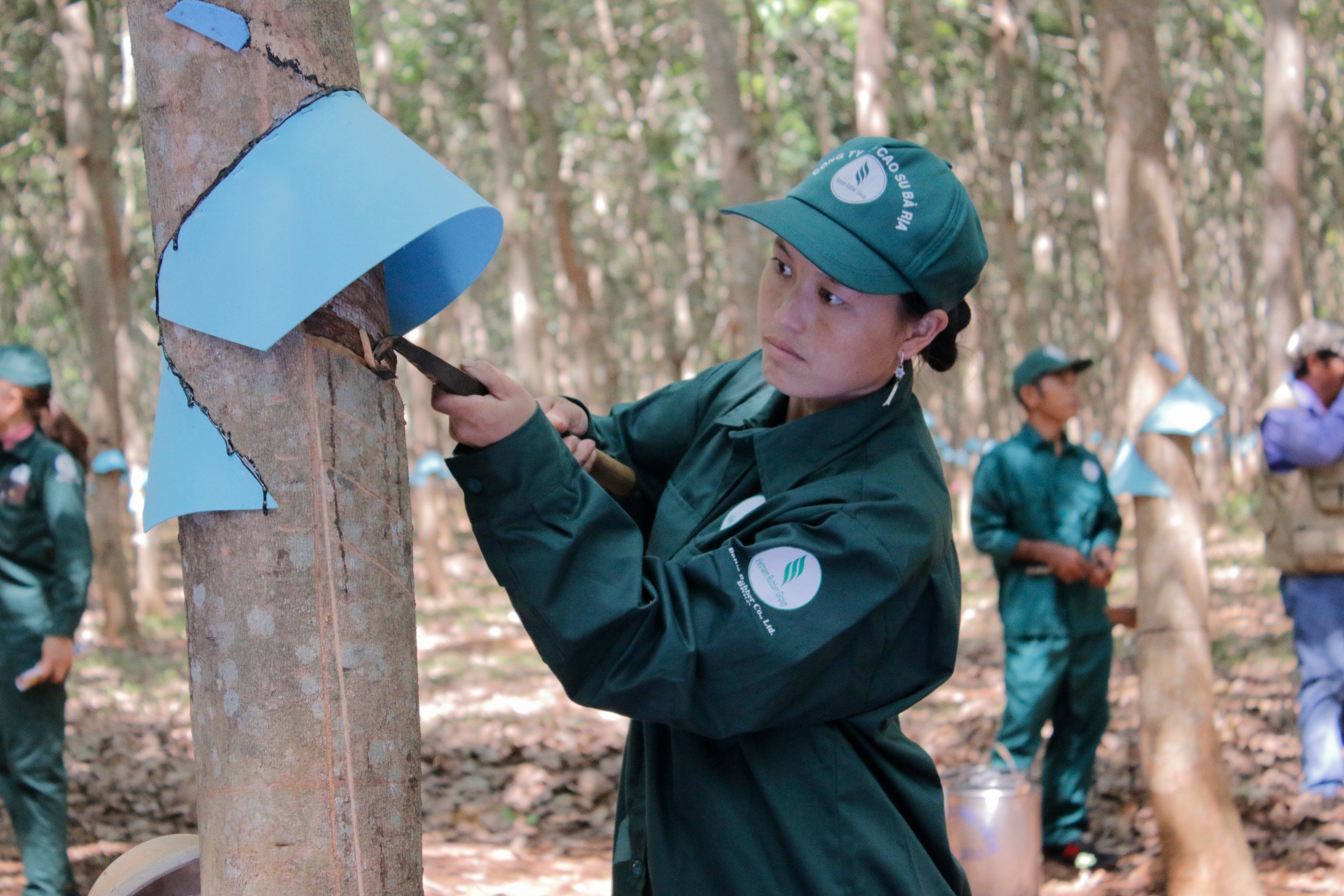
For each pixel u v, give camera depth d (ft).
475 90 68.33
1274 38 29.99
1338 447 14.98
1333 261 93.20
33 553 13.01
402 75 61.46
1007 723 16.03
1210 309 106.42
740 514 5.42
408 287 5.16
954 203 5.11
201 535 4.39
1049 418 16.29
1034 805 12.44
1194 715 13.32
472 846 17.60
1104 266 63.93
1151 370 13.56
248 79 4.35
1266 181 30.66
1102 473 16.25
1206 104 78.07
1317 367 15.11
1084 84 58.90
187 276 4.28
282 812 4.30
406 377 50.98
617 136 67.97
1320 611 15.47
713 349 91.86
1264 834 16.40
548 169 50.37
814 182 5.18
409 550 4.71
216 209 4.26
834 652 4.85
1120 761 19.62
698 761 5.30
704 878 5.26
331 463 4.39
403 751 4.58
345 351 4.46
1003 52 48.62
